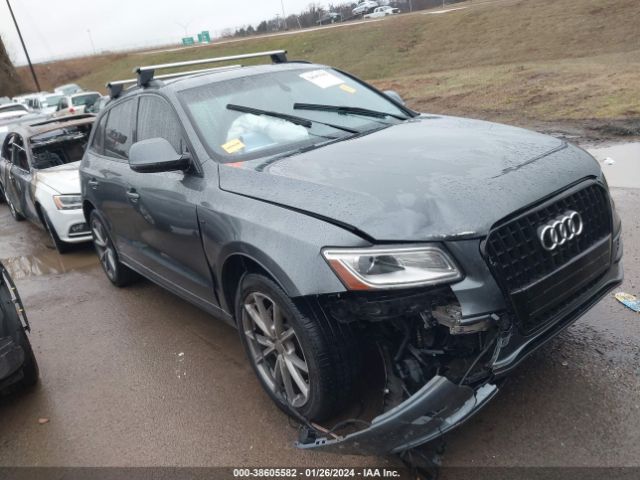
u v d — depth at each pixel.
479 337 2.57
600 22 23.28
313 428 2.96
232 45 53.31
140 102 4.44
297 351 3.04
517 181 2.70
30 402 3.86
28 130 8.21
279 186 3.00
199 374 3.87
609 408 2.92
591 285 2.89
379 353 3.03
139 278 5.77
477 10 32.03
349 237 2.53
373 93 4.49
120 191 4.51
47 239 8.26
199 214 3.39
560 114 10.20
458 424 2.41
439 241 2.44
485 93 13.52
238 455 3.02
